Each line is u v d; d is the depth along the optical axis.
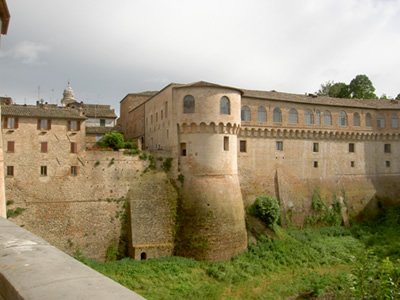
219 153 41.38
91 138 64.81
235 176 43.09
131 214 39.25
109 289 3.64
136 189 40.56
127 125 69.00
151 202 40.38
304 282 34.53
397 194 60.38
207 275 35.41
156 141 49.56
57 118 38.03
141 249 37.72
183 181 41.75
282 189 51.16
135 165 41.31
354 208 56.44
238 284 33.41
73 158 38.53
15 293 3.62
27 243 5.73
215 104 41.25
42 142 37.31
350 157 57.75
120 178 40.41
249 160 49.44
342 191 56.12
